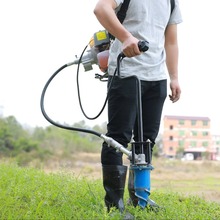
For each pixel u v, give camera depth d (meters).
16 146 21.11
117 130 3.38
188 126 37.31
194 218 3.53
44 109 3.51
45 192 4.09
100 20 3.15
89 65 3.54
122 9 3.37
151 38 3.44
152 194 4.55
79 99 3.58
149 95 3.54
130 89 3.33
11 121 22.88
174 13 3.72
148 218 3.29
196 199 4.59
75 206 3.53
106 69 3.45
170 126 37.06
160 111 3.58
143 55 3.41
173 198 4.54
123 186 3.39
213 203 4.45
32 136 22.84
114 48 3.38
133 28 3.40
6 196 3.89
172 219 3.38
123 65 3.38
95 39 3.47
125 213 3.30
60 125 3.43
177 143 36.94
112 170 3.36
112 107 3.38
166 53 3.79
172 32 3.76
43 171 5.86
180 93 3.79
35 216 3.26
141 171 3.21
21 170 5.70
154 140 3.63
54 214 3.31
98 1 3.19
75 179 5.06
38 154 20.31
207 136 37.53
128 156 3.19
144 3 3.40
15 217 3.21
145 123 3.59
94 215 3.30
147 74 3.41
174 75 3.79
